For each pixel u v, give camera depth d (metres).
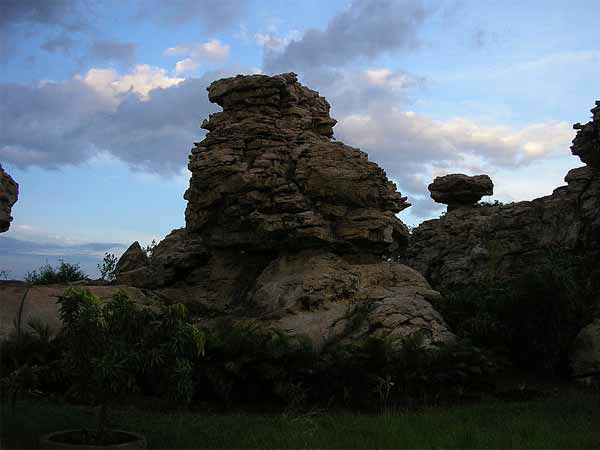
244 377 17.50
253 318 21.77
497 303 23.22
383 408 17.34
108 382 11.75
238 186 24.48
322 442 12.62
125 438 12.04
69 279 31.31
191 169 25.94
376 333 20.75
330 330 21.09
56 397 16.53
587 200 27.78
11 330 18.88
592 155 28.17
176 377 12.11
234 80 26.81
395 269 24.56
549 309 22.50
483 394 19.44
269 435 13.35
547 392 20.06
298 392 17.52
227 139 25.62
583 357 22.17
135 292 23.47
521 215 30.73
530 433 13.59
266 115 26.44
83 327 11.69
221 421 14.97
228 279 26.17
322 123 27.69
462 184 34.66
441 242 34.06
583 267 25.89
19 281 22.06
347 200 24.64
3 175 22.42
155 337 12.26
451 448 12.36
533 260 29.22
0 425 12.36
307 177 24.48
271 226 23.94
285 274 24.14
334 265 23.94
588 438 13.26
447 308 23.41
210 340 17.64
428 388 18.92
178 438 12.84
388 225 24.89
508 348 22.75
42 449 11.23
